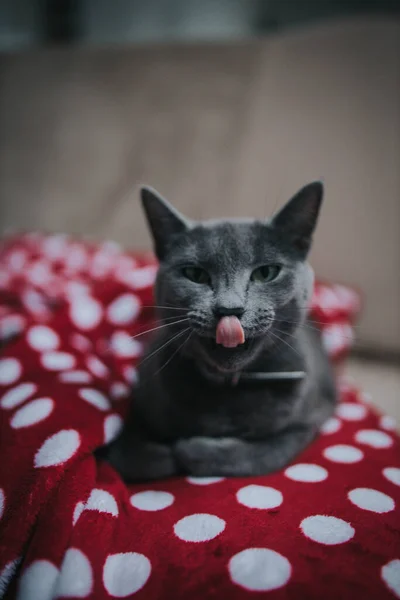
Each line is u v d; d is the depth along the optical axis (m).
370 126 0.63
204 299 0.35
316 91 0.65
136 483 0.36
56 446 0.33
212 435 0.38
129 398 0.42
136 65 0.74
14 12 0.91
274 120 0.67
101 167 0.75
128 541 0.30
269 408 0.37
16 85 0.80
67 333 0.50
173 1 0.86
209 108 0.70
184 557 0.28
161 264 0.39
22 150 0.80
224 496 0.33
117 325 0.53
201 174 0.70
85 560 0.27
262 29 0.84
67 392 0.39
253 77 0.69
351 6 0.80
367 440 0.41
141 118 0.73
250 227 0.38
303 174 0.66
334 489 0.34
